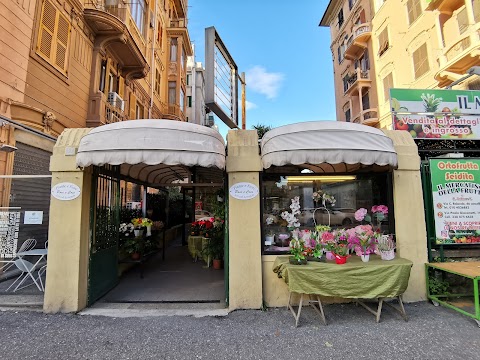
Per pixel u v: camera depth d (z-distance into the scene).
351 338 3.60
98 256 5.15
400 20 16.55
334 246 4.32
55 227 4.54
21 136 6.84
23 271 5.60
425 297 4.83
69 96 8.86
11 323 4.03
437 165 5.13
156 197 11.20
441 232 4.99
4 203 6.31
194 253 8.40
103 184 5.46
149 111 15.57
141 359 3.14
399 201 4.96
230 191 4.73
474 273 4.03
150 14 15.55
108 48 11.10
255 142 4.90
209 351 3.31
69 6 8.90
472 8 10.71
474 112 6.27
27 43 7.04
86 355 3.21
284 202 5.03
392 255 4.42
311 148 4.04
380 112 18.48
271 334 3.72
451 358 3.14
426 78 14.30
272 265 4.71
